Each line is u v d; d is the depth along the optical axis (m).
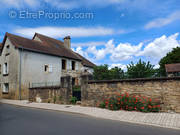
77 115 7.47
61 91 11.18
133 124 5.76
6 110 9.09
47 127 5.23
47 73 18.20
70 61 22.23
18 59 15.28
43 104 11.25
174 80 7.30
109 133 4.64
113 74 11.70
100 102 9.28
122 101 8.20
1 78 18.17
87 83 9.88
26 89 15.74
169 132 4.81
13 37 16.97
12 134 4.45
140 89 8.09
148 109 7.62
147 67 12.21
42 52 17.69
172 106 7.28
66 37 26.17
